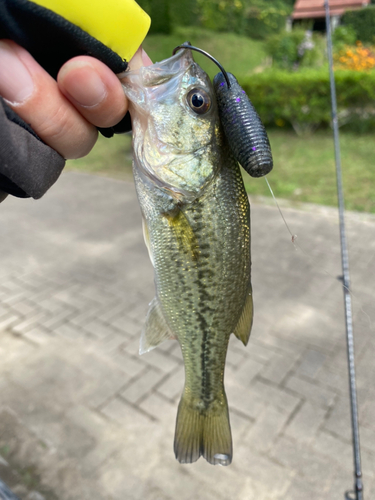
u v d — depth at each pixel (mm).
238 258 167
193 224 161
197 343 177
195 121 155
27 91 115
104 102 123
